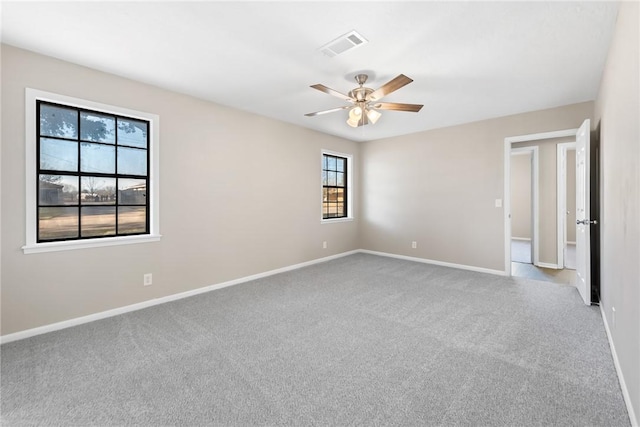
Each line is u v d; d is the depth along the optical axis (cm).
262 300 336
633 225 155
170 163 335
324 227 540
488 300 333
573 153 671
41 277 254
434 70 283
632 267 157
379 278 425
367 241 612
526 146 519
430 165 514
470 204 471
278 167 455
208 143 369
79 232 281
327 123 474
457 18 203
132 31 219
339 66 275
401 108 301
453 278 424
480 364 205
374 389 179
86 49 245
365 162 610
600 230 307
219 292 366
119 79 296
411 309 307
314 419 156
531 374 192
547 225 502
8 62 237
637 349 142
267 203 441
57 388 182
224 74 294
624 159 178
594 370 196
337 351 224
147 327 267
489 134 449
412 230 542
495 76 296
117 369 201
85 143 283
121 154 306
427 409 162
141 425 152
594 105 358
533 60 263
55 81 258
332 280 416
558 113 389
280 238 461
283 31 219
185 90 335
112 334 253
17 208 243
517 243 739
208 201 370
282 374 195
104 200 297
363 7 192
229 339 244
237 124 400
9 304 240
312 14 199
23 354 220
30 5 188
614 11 194
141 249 313
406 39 229
